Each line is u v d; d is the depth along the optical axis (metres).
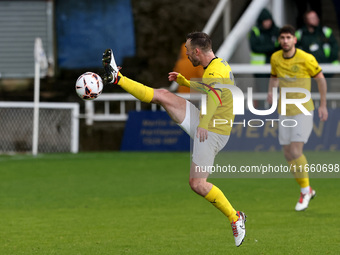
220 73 18.73
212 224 23.33
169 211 26.19
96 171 39.09
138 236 21.25
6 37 61.62
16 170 39.75
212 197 18.95
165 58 58.62
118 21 61.25
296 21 55.62
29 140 51.62
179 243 20.16
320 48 49.41
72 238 21.02
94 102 54.28
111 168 40.31
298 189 31.94
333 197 29.42
